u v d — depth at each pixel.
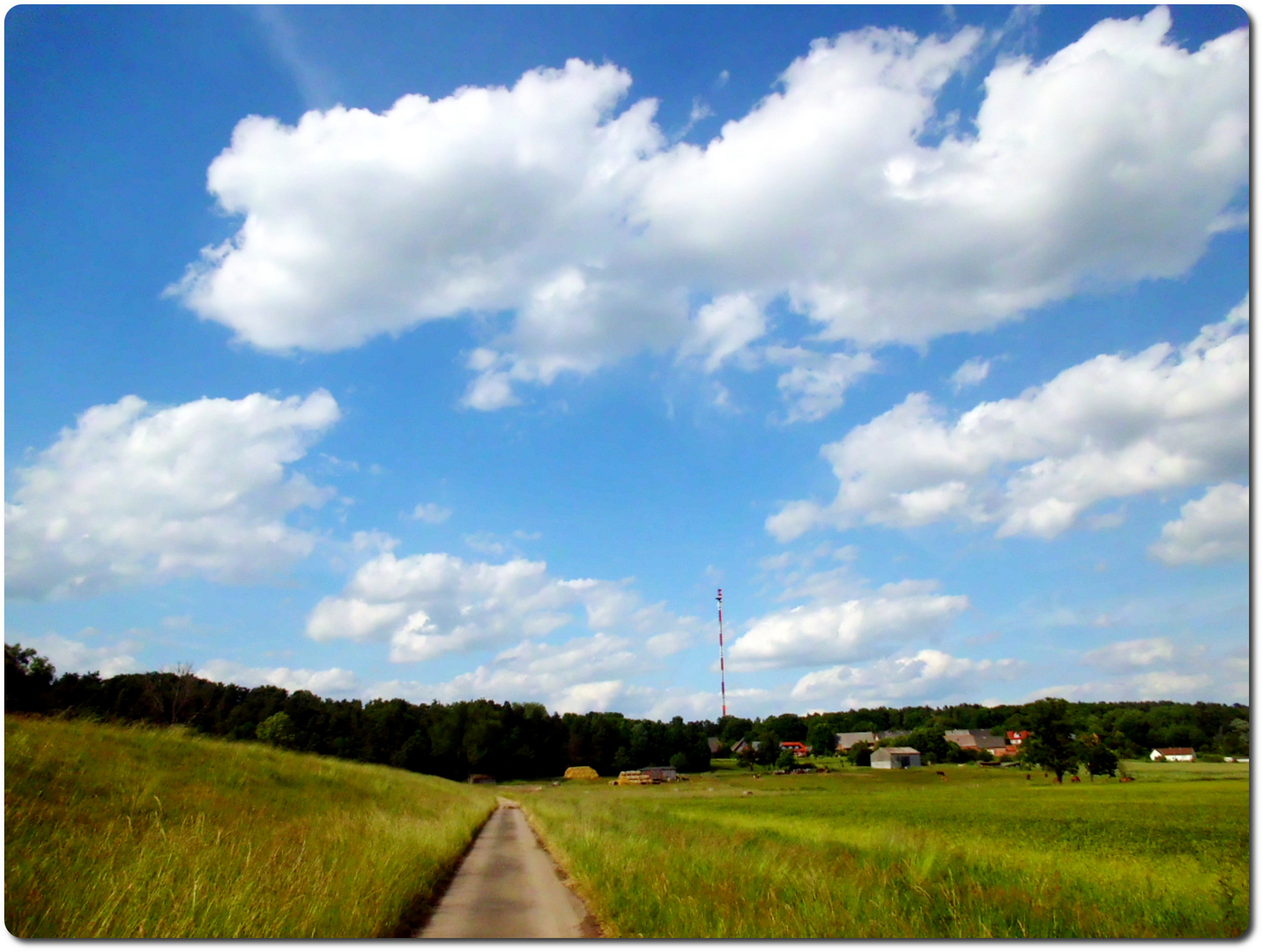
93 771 17.06
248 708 89.69
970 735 197.12
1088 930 10.09
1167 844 27.25
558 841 22.45
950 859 16.17
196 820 15.61
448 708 135.75
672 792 89.75
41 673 31.50
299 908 9.32
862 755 172.25
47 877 9.33
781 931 9.48
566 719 162.75
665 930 9.98
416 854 15.63
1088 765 104.88
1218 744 141.25
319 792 26.86
